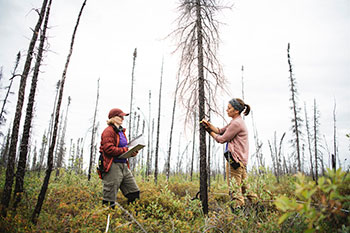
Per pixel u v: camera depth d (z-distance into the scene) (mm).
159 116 10875
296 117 15516
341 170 1860
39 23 3951
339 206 1888
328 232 2494
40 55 3895
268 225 3027
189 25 5945
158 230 3623
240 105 4730
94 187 5609
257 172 3717
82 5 3934
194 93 5758
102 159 4465
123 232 3309
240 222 3330
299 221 2896
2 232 2945
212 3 5809
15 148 3592
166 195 5051
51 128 13547
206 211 4762
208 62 5891
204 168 5008
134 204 4480
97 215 3590
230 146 4582
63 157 16109
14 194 3732
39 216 3518
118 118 4742
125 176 4660
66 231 3244
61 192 5043
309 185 1867
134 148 4336
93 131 11359
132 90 12445
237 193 3727
